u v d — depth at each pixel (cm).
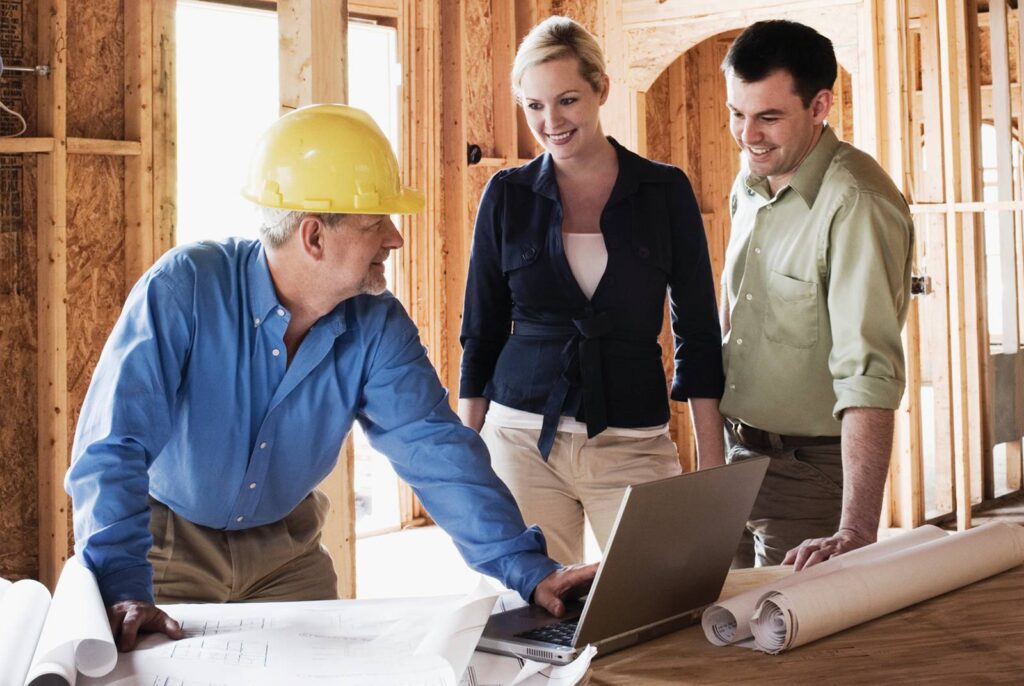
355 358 178
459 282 616
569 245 231
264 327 169
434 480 176
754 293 228
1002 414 629
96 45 470
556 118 220
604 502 231
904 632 146
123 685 124
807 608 139
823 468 228
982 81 889
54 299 452
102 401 158
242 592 192
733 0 548
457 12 607
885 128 543
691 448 711
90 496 151
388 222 167
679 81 741
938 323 581
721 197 771
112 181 477
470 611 139
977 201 603
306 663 130
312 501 204
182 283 165
